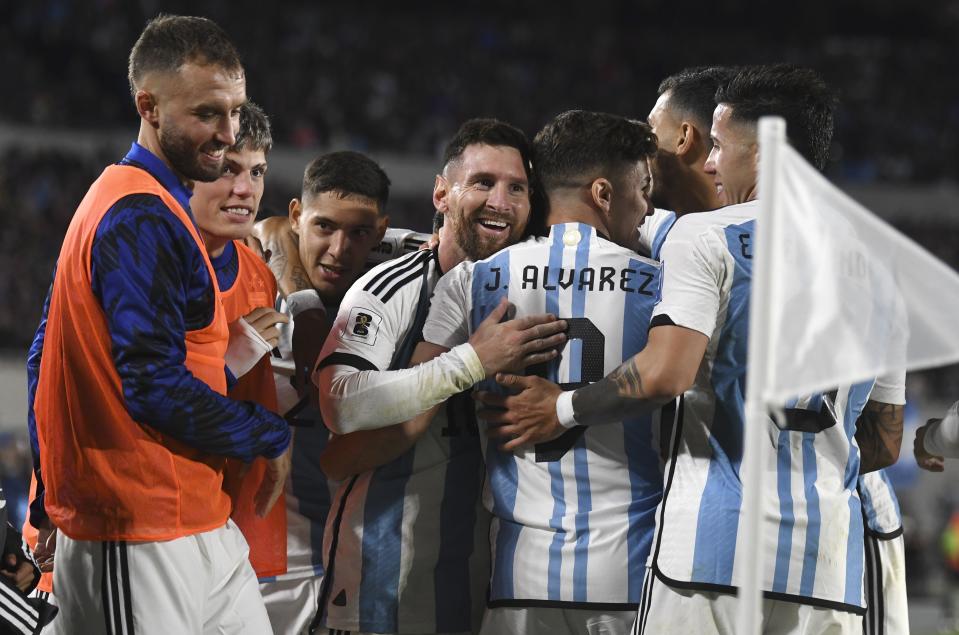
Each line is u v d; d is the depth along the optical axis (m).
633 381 9.92
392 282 11.52
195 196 11.38
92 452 9.47
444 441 11.62
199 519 9.81
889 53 111.56
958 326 7.78
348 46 98.31
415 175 86.81
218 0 97.38
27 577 10.32
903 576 13.11
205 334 9.89
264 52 93.19
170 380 9.16
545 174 11.42
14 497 35.47
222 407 9.48
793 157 7.75
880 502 12.92
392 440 11.30
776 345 7.55
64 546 9.70
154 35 9.79
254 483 11.71
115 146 78.75
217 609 10.14
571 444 10.82
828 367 7.61
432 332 11.38
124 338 9.09
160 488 9.53
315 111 88.12
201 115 9.73
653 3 119.25
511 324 10.75
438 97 95.00
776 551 9.75
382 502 11.62
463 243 11.59
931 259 7.85
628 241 11.65
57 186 71.06
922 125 100.25
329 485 13.62
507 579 10.95
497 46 104.62
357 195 13.35
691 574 9.81
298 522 13.57
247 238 14.11
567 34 109.00
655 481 10.92
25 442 42.06
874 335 7.74
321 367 11.29
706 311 9.83
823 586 9.85
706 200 12.38
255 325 11.11
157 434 9.52
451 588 11.62
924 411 65.06
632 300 10.88
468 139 11.54
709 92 12.09
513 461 11.05
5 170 70.69
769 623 9.87
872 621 12.90
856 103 102.06
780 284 7.61
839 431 10.15
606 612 10.70
